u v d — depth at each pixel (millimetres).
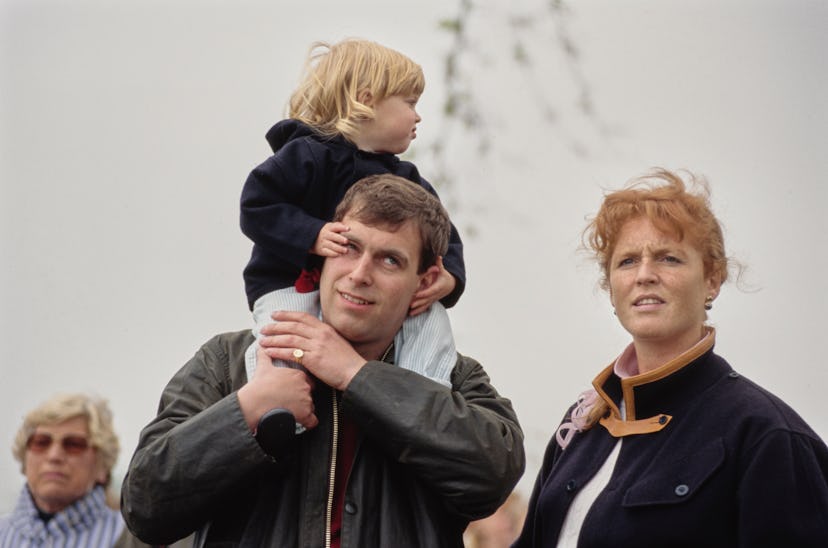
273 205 6621
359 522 6129
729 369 6254
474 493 6102
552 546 6328
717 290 6344
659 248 6156
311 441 6289
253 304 6750
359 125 6969
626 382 6238
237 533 6250
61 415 8641
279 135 7008
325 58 7215
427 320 6586
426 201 6414
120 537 8617
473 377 6715
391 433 6102
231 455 5988
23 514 8625
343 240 6309
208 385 6469
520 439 6461
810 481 5715
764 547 5664
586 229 6488
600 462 6281
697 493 5828
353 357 6254
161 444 6078
